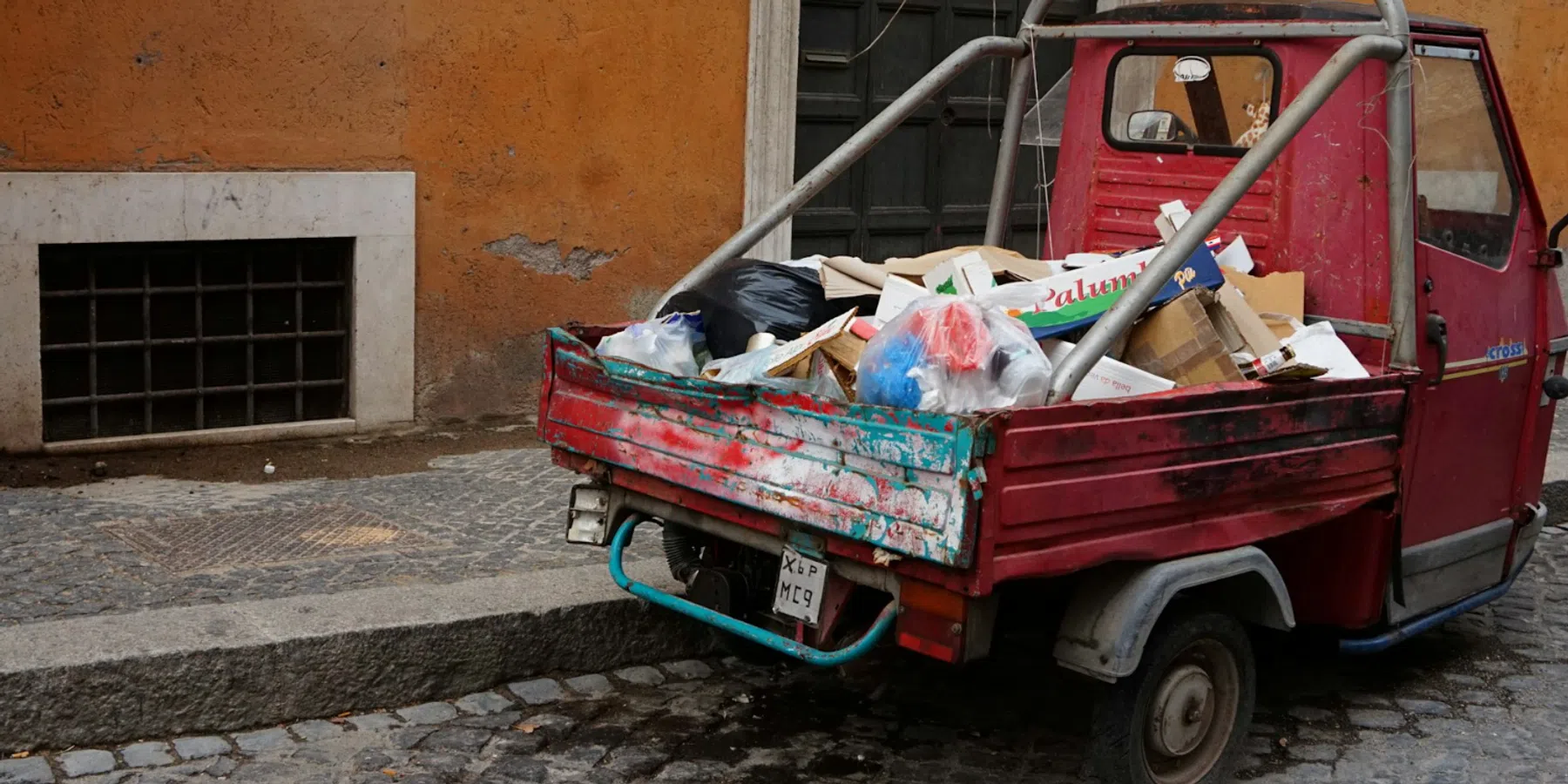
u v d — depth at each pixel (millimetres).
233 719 4078
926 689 4699
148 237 6371
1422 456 4496
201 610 4316
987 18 8836
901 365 3412
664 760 4074
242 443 6793
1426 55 4426
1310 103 3906
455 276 7188
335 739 4082
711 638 4887
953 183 8883
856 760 4156
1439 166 4527
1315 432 3959
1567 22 10016
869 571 3523
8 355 6156
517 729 4215
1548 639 5457
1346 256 4398
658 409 3969
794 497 3541
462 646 4402
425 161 7012
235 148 6535
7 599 4551
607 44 7367
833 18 8250
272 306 6879
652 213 7656
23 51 6027
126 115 6281
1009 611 4031
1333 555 4410
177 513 5625
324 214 6773
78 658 3889
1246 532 3812
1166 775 3910
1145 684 3705
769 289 4316
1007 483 3225
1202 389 3703
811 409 3494
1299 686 4934
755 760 4117
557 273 7453
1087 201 5113
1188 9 4809
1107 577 3623
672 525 4383
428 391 7227
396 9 6809
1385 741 4488
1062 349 3854
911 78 8602
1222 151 4707
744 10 7723
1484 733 4570
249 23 6477
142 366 6602
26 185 6078
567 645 4609
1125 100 5012
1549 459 7523
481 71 7070
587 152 7418
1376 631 4559
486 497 6113
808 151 8305
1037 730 4426
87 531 5305
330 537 5422
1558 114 10117
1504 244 4852
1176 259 3639
